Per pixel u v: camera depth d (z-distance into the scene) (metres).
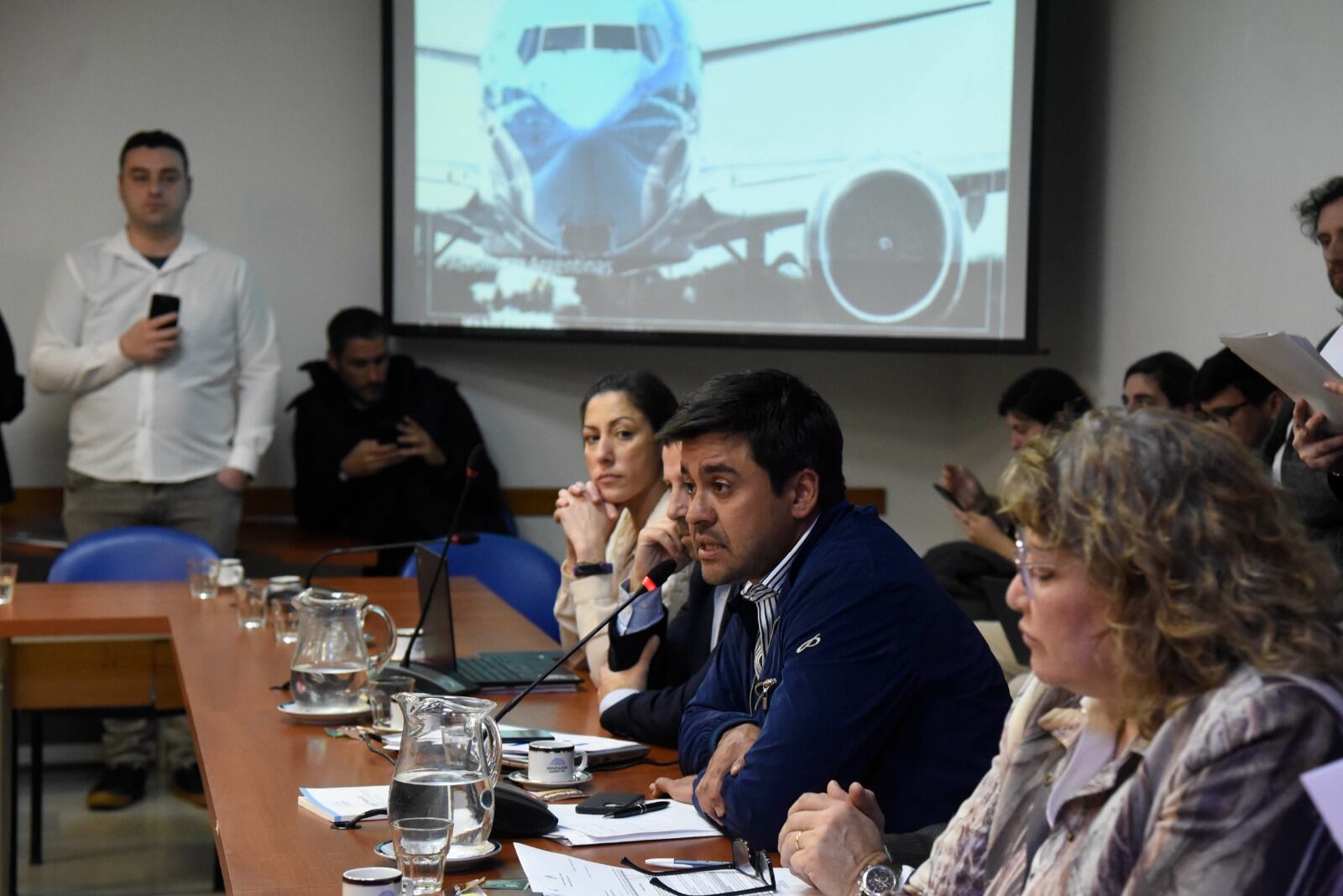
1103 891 1.11
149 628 3.23
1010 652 3.38
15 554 4.69
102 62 5.18
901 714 1.78
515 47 5.23
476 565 4.03
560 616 2.93
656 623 2.36
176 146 4.66
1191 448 1.09
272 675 2.60
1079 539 1.10
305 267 5.37
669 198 5.26
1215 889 1.03
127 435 4.61
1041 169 5.02
